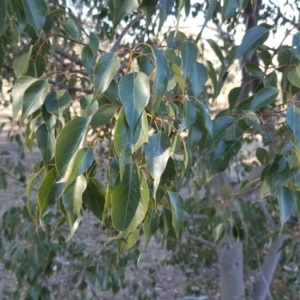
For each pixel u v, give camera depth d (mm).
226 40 2092
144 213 775
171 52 944
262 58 1229
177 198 986
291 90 1188
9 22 1002
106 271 2283
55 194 878
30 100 841
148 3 1008
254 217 2572
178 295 3873
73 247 2484
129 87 732
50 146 883
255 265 2922
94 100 756
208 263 3061
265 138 1341
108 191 803
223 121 1018
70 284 2658
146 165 792
